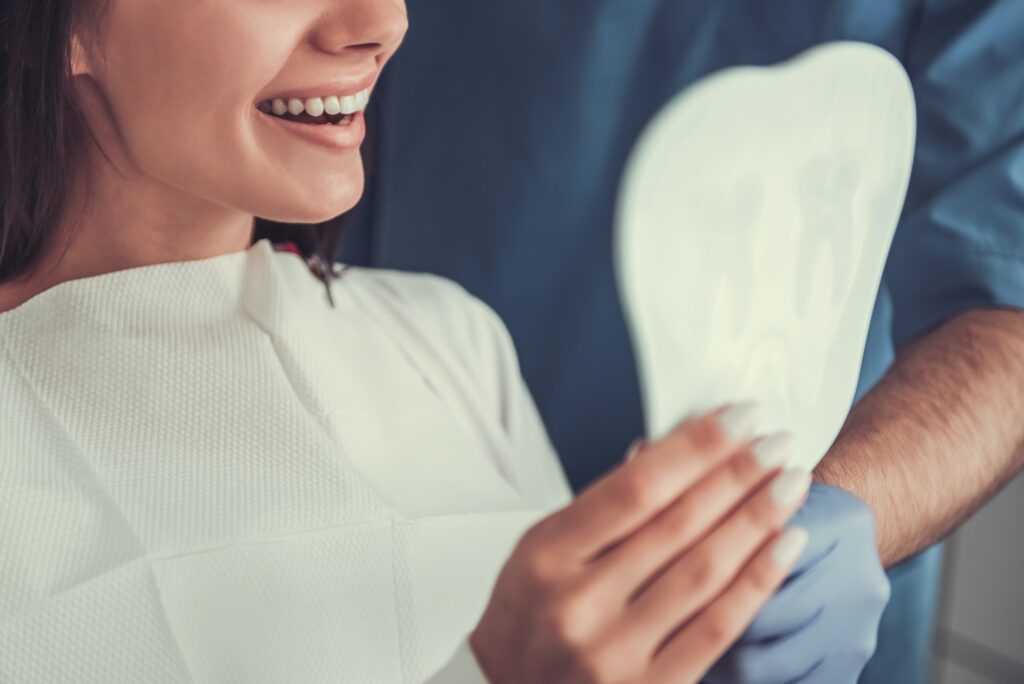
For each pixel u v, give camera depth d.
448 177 1.27
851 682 0.68
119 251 0.78
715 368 0.52
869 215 0.61
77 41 0.71
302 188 0.72
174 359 0.75
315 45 0.69
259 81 0.68
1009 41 0.99
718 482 0.49
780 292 0.55
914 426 0.82
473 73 1.23
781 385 0.56
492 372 1.00
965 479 0.80
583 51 1.17
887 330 1.07
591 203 1.21
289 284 0.87
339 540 0.72
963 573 1.35
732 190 0.52
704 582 0.48
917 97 1.05
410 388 0.88
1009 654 1.32
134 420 0.73
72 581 0.66
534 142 1.22
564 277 1.25
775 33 1.11
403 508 0.79
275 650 0.69
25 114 0.74
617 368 1.24
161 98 0.69
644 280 0.49
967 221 0.99
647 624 0.48
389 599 0.73
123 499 0.70
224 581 0.69
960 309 1.00
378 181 1.33
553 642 0.49
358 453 0.80
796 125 0.55
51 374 0.73
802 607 0.63
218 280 0.79
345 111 0.72
